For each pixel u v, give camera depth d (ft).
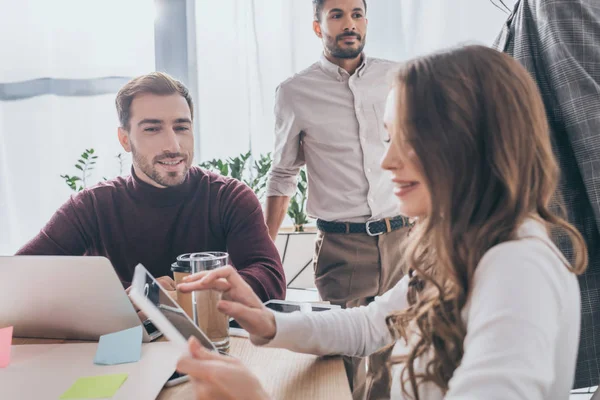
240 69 8.45
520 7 4.75
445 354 2.32
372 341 3.14
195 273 3.19
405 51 8.19
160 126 4.75
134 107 4.75
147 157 4.79
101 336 3.19
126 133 4.89
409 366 2.49
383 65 6.82
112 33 8.40
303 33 8.34
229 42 8.41
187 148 4.89
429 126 2.17
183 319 2.39
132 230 4.97
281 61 8.41
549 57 4.45
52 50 8.40
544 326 1.83
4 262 3.12
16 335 3.37
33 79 8.43
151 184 4.93
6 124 8.50
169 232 5.01
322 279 6.75
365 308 3.26
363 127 6.59
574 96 4.30
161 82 4.81
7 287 3.19
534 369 1.74
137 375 2.69
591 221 4.47
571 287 2.08
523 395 1.69
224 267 3.02
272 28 8.37
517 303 1.87
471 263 2.15
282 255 8.17
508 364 1.76
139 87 4.75
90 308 3.19
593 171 4.25
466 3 8.02
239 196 5.05
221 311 2.81
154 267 5.02
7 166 8.58
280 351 3.17
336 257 6.63
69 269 3.08
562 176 4.49
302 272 8.23
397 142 2.27
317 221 6.89
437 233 2.24
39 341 3.29
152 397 2.45
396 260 6.60
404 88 2.25
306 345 2.95
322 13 6.64
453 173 2.17
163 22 8.42
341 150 6.66
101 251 5.07
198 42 8.38
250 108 8.51
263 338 2.89
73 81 8.43
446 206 2.19
